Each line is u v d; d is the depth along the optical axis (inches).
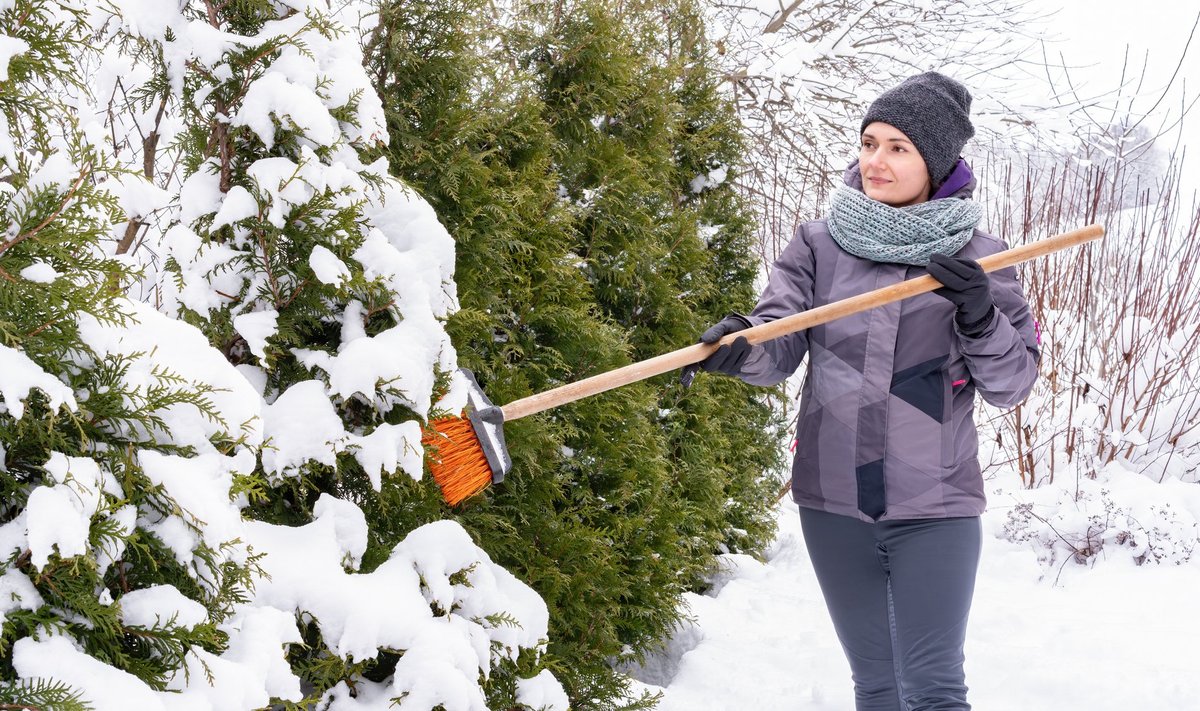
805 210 360.8
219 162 86.7
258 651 67.6
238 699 62.6
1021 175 318.7
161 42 83.5
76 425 61.1
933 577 94.3
